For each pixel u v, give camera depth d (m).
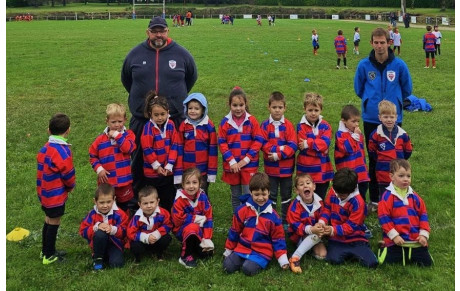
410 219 4.75
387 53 6.02
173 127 5.58
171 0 95.94
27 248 5.23
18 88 14.91
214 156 5.65
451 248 5.02
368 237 5.39
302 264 4.82
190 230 4.81
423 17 54.03
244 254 4.76
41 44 27.91
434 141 8.95
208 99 13.17
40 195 4.85
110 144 5.32
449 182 7.00
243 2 97.12
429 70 18.02
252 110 11.71
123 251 5.01
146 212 4.89
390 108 5.61
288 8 79.94
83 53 23.58
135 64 6.02
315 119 5.52
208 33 37.03
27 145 9.02
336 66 19.28
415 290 4.30
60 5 96.56
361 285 4.39
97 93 14.09
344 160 5.65
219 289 4.37
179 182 5.57
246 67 18.81
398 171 4.79
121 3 98.44
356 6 83.31
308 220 5.02
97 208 4.89
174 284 4.49
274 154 5.43
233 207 5.70
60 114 4.95
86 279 4.57
